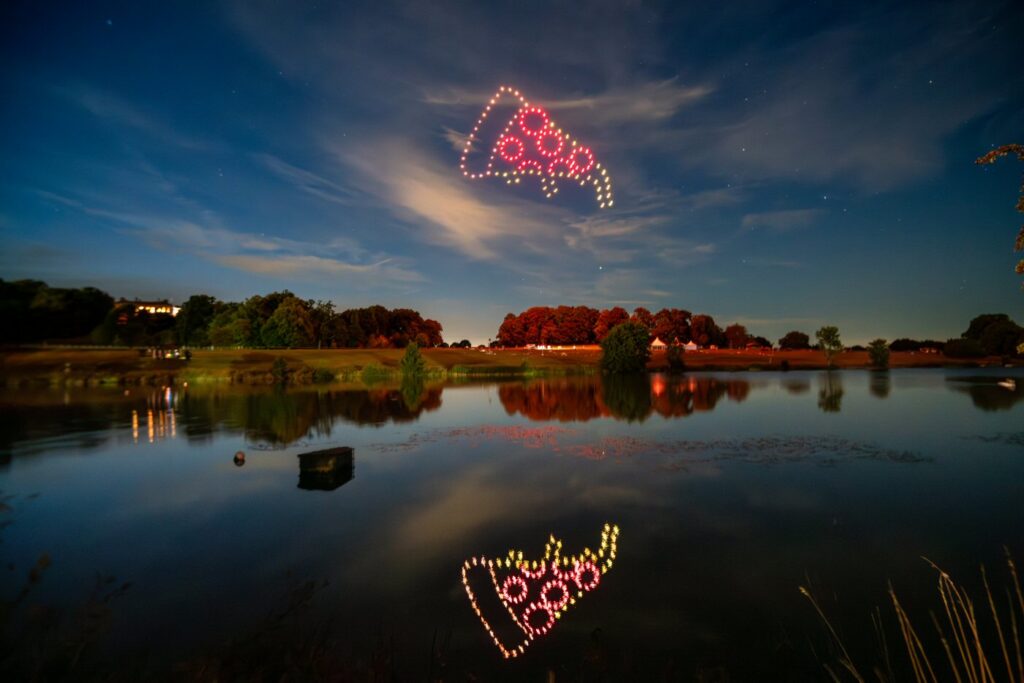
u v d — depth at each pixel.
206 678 5.10
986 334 100.69
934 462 16.91
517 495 13.73
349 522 11.73
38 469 16.83
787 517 11.80
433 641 6.89
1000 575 8.70
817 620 7.39
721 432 22.88
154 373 53.88
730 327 138.50
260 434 23.20
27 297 63.19
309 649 5.76
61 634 6.20
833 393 39.91
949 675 5.97
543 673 6.20
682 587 8.48
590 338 131.88
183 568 9.35
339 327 105.38
